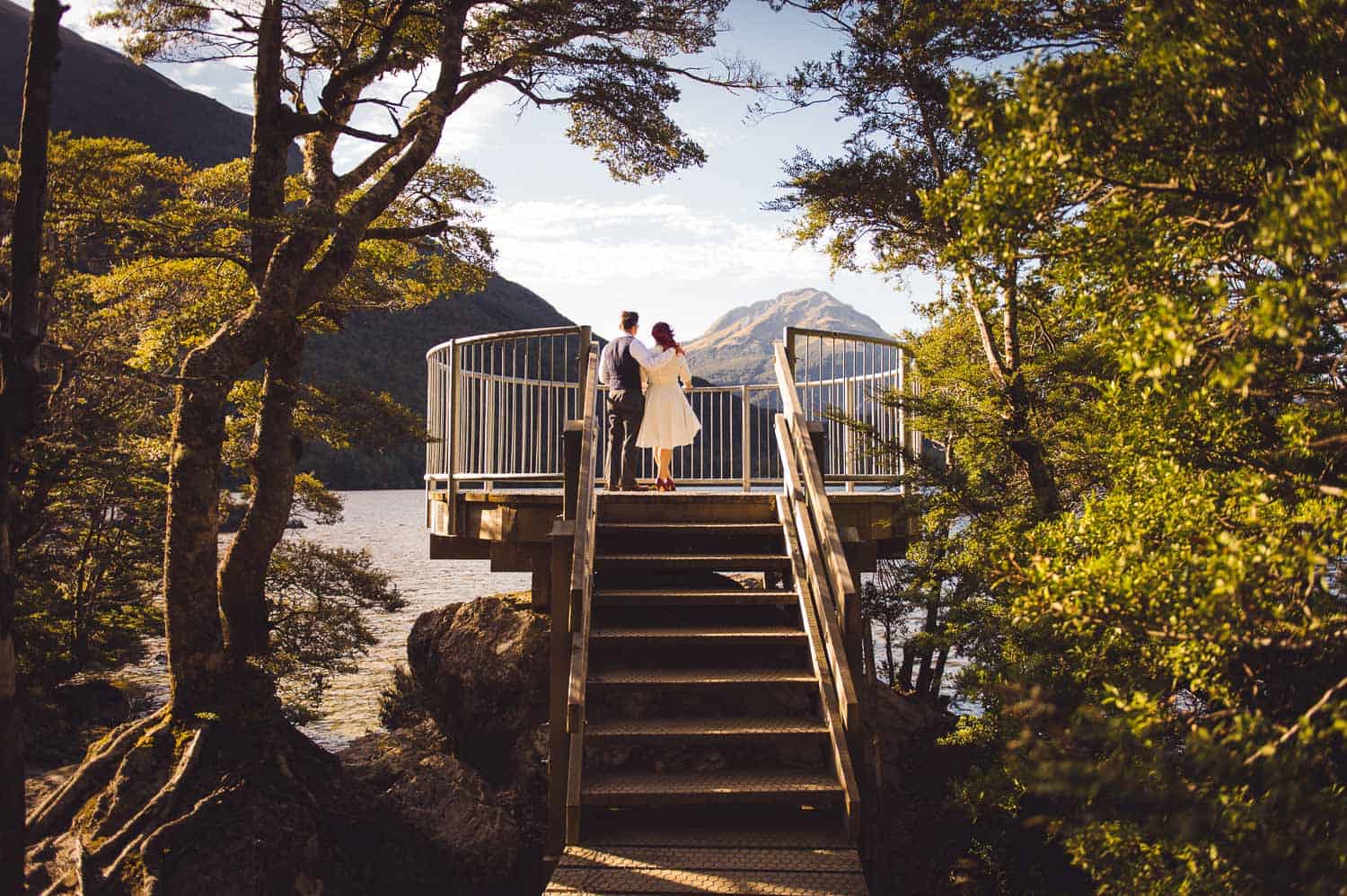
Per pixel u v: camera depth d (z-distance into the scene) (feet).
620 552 25.38
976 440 26.30
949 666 44.32
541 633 33.78
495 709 33.32
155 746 25.30
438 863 27.45
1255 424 13.35
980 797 20.21
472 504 29.68
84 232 28.22
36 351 22.00
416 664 37.45
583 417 23.89
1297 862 9.17
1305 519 10.45
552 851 20.20
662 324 31.17
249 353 28.32
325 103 34.01
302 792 25.62
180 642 26.73
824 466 25.40
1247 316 9.07
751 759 21.44
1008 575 12.66
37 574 46.34
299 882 23.90
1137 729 10.29
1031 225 10.48
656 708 21.75
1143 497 13.05
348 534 245.65
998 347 28.19
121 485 45.70
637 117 38.83
